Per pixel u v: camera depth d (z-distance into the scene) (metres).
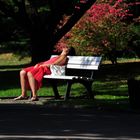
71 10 27.70
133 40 33.78
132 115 14.63
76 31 30.75
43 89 21.89
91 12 30.50
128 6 32.59
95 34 30.78
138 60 36.56
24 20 27.31
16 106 16.56
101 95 19.72
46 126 12.70
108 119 13.86
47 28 27.45
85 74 19.19
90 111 15.44
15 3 27.42
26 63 43.34
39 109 15.86
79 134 11.59
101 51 31.25
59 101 17.47
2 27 37.84
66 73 19.31
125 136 11.39
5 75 29.16
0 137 11.18
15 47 42.94
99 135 11.48
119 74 28.14
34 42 27.62
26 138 11.05
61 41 31.05
